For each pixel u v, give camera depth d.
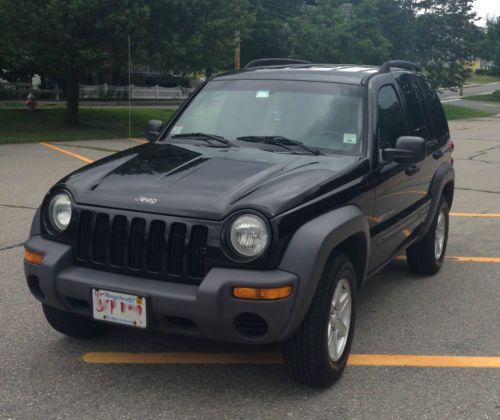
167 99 43.31
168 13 21.66
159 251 3.67
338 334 4.05
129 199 3.78
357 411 3.72
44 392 3.86
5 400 3.75
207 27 22.19
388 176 4.71
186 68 22.36
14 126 22.53
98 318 3.74
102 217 3.81
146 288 3.60
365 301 5.71
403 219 5.21
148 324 3.60
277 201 3.59
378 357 4.50
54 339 4.65
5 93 36.09
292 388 3.98
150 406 3.72
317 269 3.55
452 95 66.88
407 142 4.54
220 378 4.09
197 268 3.59
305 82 4.99
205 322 3.48
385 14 42.16
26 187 10.74
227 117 4.93
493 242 8.00
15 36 21.03
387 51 35.56
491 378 4.21
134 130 23.56
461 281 6.36
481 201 10.93
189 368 4.23
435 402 3.87
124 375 4.11
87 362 4.29
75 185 4.01
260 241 3.49
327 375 3.89
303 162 4.25
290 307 3.47
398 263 7.00
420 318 5.30
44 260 3.86
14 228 7.87
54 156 15.09
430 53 43.19
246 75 5.28
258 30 40.41
